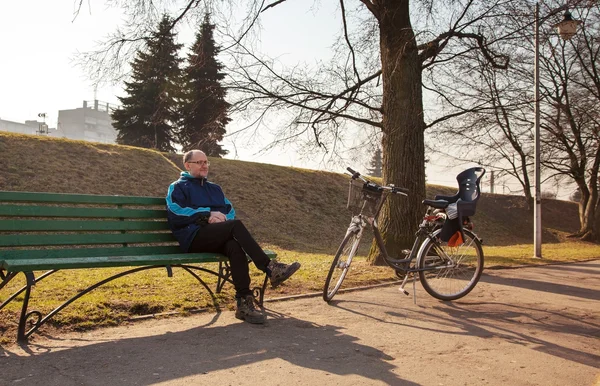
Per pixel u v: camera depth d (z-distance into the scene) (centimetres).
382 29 857
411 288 642
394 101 840
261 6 895
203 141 931
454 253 585
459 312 521
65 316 427
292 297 557
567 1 766
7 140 1667
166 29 918
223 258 466
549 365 360
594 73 1933
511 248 1731
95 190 1586
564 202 3425
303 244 1612
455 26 811
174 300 509
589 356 385
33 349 359
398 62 816
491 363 360
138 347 371
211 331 418
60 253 449
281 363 345
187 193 502
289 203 2038
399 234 819
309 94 882
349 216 2142
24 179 1505
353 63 953
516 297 615
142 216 496
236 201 1886
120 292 551
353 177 552
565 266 1013
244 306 451
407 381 318
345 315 488
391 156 840
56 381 301
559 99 2044
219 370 328
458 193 591
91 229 464
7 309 443
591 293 664
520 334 442
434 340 413
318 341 399
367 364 348
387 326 453
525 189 2180
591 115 1909
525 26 840
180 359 347
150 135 3512
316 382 311
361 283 661
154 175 1816
